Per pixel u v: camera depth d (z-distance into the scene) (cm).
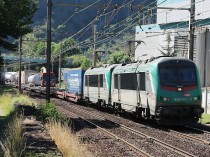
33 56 10394
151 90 2209
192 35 2525
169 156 1373
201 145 1619
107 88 3222
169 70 2188
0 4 1883
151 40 6162
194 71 2211
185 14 5394
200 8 5134
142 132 2008
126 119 2697
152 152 1448
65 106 3997
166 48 5497
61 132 1497
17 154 1050
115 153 1425
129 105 2630
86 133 1964
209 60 4750
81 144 1516
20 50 5266
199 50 4834
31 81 7056
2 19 1925
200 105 2203
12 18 1947
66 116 2834
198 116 2194
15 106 2762
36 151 1127
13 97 4044
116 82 2941
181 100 2159
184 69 2202
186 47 5150
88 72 3931
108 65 3372
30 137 1411
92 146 1564
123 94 2759
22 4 1983
